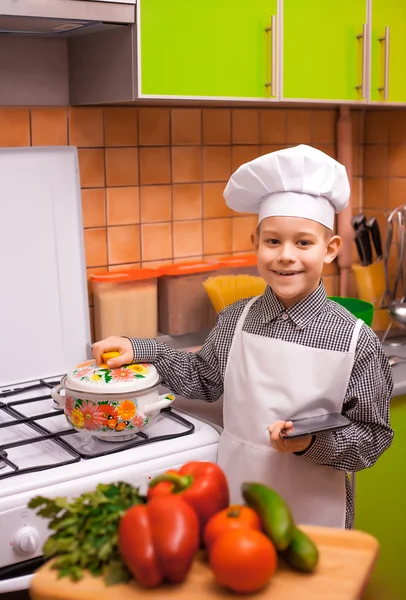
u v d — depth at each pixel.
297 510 1.47
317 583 0.73
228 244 2.30
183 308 2.11
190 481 0.81
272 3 1.83
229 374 1.56
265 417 1.48
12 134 1.88
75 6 1.56
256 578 0.70
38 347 1.92
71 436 1.54
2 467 1.36
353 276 2.47
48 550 0.75
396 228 2.42
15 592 1.38
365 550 0.79
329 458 1.39
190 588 0.72
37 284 1.91
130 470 1.39
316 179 1.44
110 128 2.03
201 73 1.76
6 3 1.49
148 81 1.68
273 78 1.85
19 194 1.86
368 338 1.48
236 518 0.76
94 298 2.04
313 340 1.48
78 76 1.90
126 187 2.08
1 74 1.85
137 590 0.72
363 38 2.00
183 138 2.16
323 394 1.46
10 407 1.66
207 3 1.73
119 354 1.57
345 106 2.38
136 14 1.64
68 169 1.93
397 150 2.39
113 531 0.75
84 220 2.02
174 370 1.63
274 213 1.46
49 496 1.29
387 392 1.51
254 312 1.58
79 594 0.71
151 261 2.16
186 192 2.19
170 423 1.62
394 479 1.96
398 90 2.09
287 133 2.36
